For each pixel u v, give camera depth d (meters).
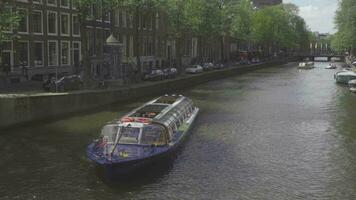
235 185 19.59
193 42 90.69
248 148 25.52
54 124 31.17
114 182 19.83
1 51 40.91
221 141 27.08
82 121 32.31
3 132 28.67
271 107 40.62
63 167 21.67
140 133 21.59
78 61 53.44
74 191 18.83
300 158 23.58
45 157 23.28
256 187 19.36
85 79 40.19
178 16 60.50
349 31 72.19
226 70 77.75
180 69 64.38
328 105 42.09
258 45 140.25
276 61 126.94
